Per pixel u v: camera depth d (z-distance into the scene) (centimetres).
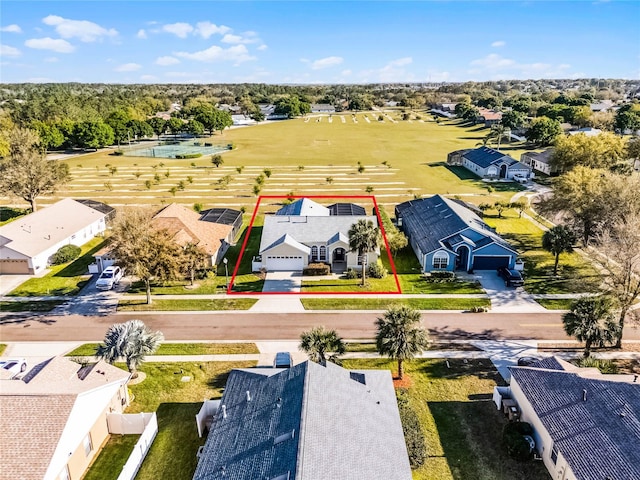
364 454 2278
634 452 2289
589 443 2459
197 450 2923
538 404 2883
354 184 10075
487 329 4306
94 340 4162
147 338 3444
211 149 15012
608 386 2730
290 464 2045
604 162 8462
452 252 5462
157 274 4503
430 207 6831
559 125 14812
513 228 7050
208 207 8312
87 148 15450
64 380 3019
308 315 4591
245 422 2561
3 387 2875
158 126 17988
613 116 16662
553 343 4075
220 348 4044
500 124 18138
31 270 5556
